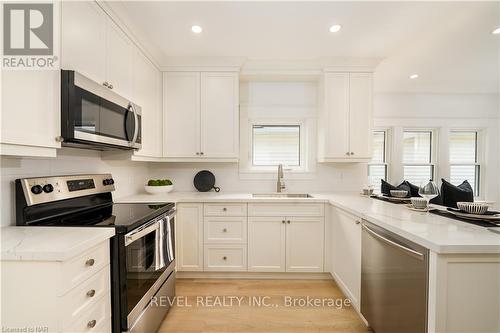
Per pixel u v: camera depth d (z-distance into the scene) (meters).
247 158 3.07
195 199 2.41
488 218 1.37
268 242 2.43
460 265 1.02
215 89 2.66
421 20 1.90
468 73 2.98
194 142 2.67
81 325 1.00
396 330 1.31
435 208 1.81
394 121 3.61
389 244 1.34
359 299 1.77
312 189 3.06
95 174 1.85
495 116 3.67
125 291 1.25
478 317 1.02
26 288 0.91
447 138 3.65
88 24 1.43
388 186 2.94
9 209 1.25
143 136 2.20
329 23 1.94
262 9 1.76
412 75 3.04
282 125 3.18
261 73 2.77
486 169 3.72
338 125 2.70
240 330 1.71
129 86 1.94
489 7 1.71
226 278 2.49
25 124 1.02
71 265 0.95
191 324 1.77
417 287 1.14
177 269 2.42
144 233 1.43
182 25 1.96
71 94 1.21
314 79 2.96
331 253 2.41
